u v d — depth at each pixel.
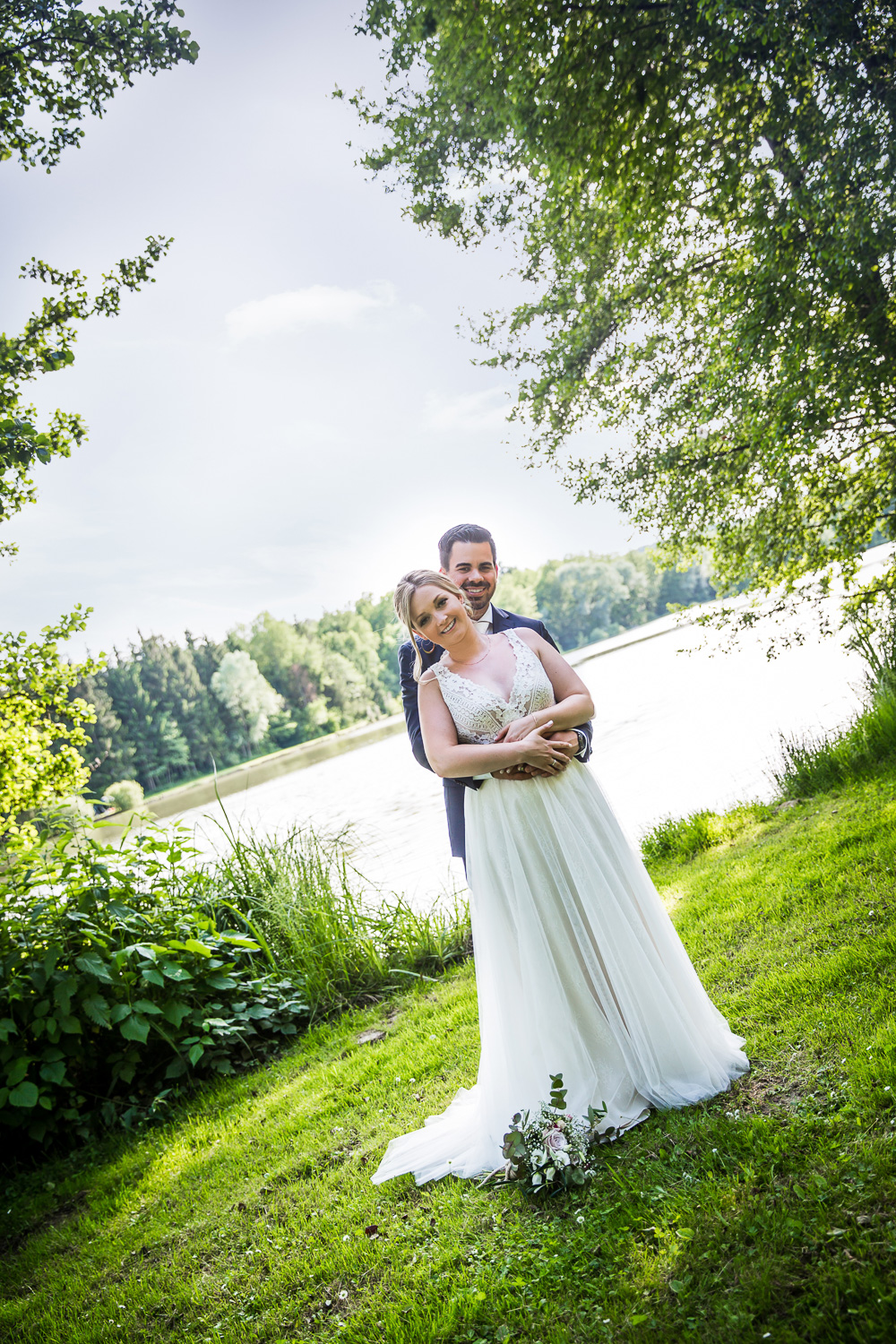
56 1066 3.77
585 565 95.19
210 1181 3.10
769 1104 2.28
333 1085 3.70
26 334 5.97
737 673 18.80
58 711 7.73
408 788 19.03
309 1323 2.08
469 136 6.39
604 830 2.70
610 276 7.40
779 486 7.14
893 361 5.74
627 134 5.37
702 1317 1.63
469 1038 3.71
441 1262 2.11
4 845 6.62
